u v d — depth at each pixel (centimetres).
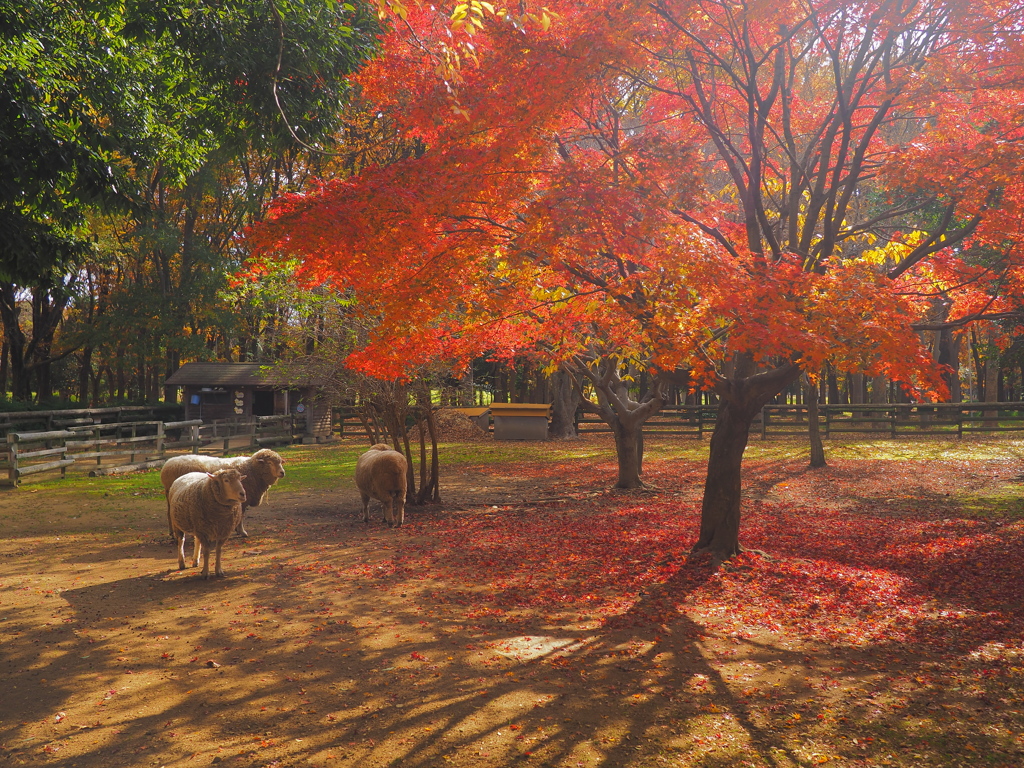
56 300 3108
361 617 664
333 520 1194
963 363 5006
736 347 620
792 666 545
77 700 483
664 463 1998
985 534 1008
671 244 659
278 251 633
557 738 430
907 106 761
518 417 2867
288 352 1800
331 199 620
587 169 677
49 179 1080
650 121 944
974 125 883
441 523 1158
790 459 2017
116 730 440
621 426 1505
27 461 1861
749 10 736
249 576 812
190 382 2747
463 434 2964
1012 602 700
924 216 1708
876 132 1109
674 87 923
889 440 2425
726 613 677
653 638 608
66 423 2041
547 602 715
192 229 3130
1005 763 395
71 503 1318
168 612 678
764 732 437
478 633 621
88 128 1150
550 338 1208
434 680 517
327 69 1057
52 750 414
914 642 595
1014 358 2656
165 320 2886
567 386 2952
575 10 730
